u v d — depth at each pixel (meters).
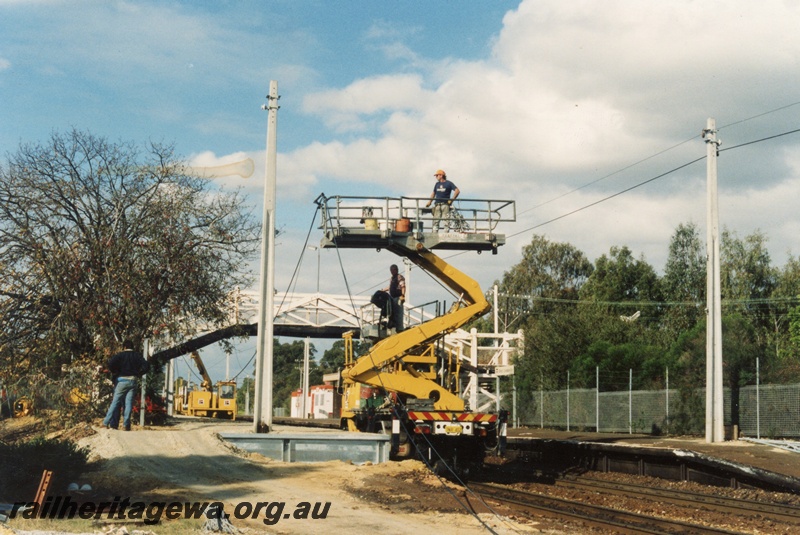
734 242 59.31
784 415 25.31
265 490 14.48
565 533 12.16
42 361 25.00
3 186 25.50
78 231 26.14
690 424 29.97
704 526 13.37
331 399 72.75
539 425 42.50
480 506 14.27
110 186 26.48
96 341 25.06
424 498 14.56
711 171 25.77
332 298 46.66
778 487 17.44
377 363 21.34
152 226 26.36
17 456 13.88
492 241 21.55
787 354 46.78
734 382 29.84
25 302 25.62
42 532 9.98
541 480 21.59
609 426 34.84
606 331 43.66
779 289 56.12
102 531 10.35
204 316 27.38
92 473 15.20
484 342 69.81
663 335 50.31
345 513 12.76
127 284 25.22
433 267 21.80
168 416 33.53
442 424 20.81
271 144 21.89
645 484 20.56
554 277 78.00
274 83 22.02
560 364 43.19
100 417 24.55
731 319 32.28
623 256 72.00
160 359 27.42
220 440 19.22
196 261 26.81
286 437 19.30
